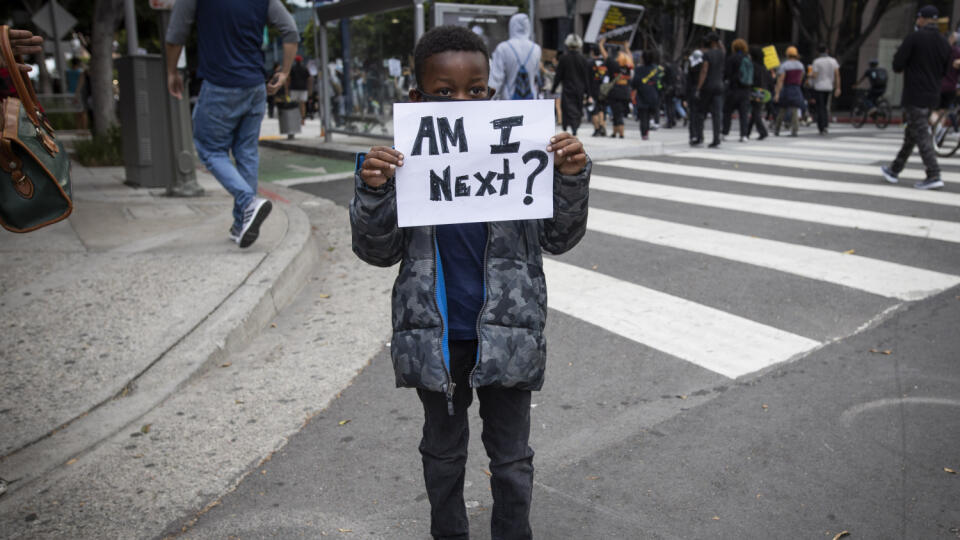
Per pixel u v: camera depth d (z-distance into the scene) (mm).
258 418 3301
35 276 4754
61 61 20578
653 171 9703
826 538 2438
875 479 2762
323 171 10656
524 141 1947
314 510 2641
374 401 3463
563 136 1907
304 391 3562
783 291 4863
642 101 13312
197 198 7637
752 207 7316
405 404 3434
